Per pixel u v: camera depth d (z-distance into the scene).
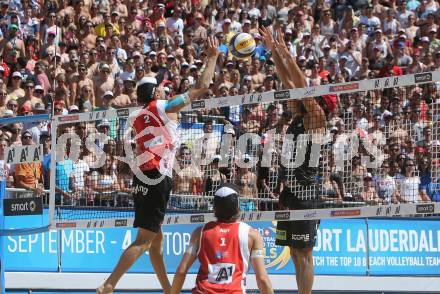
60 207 15.66
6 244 16.28
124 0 28.36
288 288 18.59
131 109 13.59
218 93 23.92
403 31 29.50
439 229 20.06
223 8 29.98
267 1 30.53
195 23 28.17
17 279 16.30
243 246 9.48
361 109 20.38
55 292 16.67
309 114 12.93
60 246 16.86
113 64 24.92
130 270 17.36
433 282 19.75
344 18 30.36
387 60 28.17
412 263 19.62
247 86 24.66
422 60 28.58
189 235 18.02
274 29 29.70
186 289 17.73
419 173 18.39
